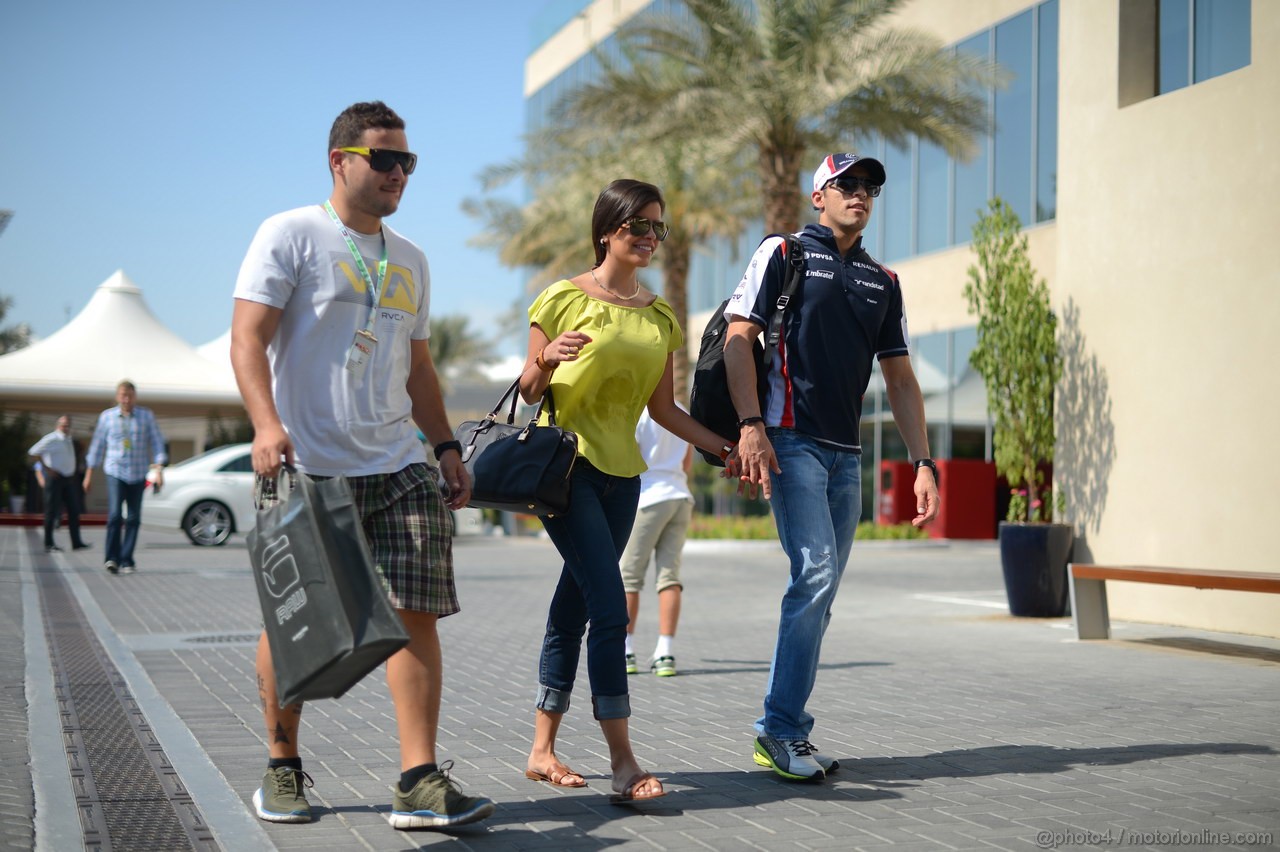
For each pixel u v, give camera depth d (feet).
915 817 13.23
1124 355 33.78
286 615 10.98
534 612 36.94
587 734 18.15
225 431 98.78
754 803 13.84
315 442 12.43
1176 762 16.07
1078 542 35.27
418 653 12.61
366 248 12.81
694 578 51.78
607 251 14.76
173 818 13.01
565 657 14.94
